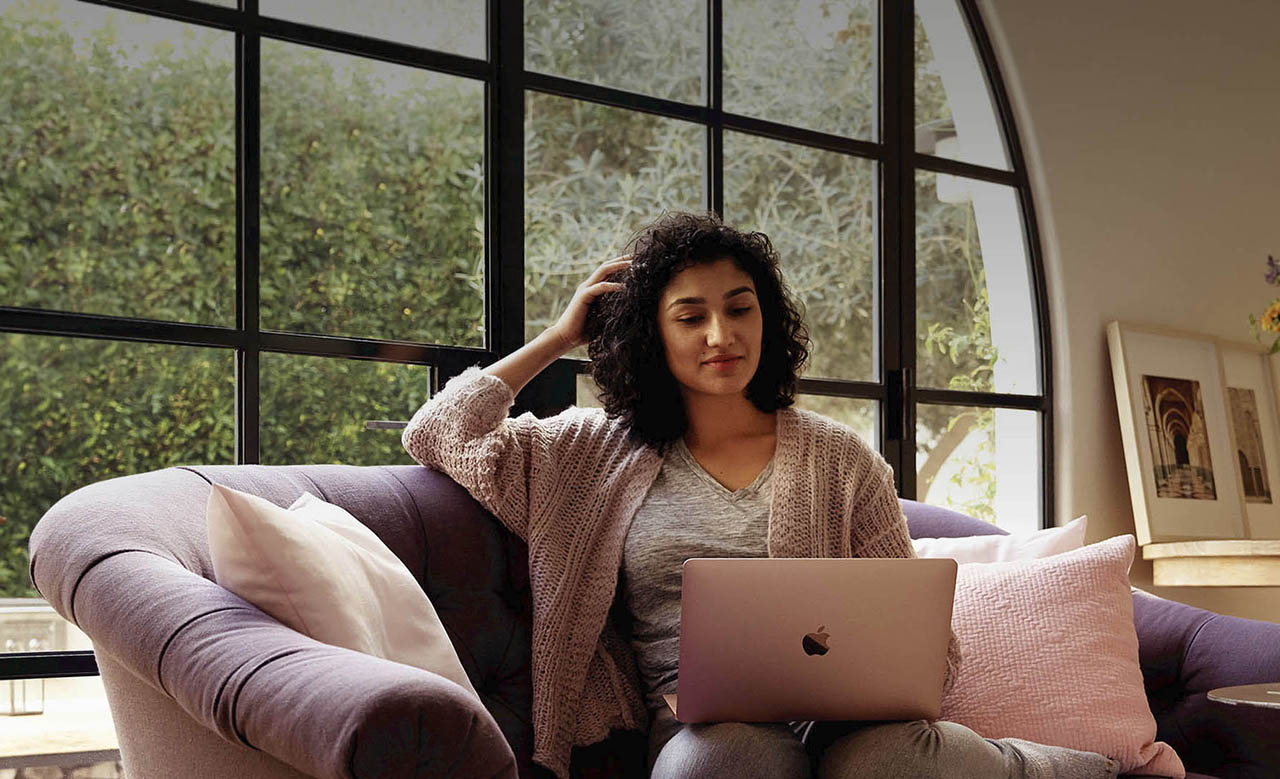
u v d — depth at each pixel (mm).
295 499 1872
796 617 1600
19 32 2213
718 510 1972
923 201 3604
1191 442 3943
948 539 2514
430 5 2707
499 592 2016
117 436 2273
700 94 3160
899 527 2047
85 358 2252
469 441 2033
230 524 1445
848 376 3385
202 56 2398
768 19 3320
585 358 2869
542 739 1906
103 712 2270
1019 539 2479
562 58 2922
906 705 1647
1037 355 3807
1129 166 4000
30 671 2182
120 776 2283
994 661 2129
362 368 2561
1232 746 2184
